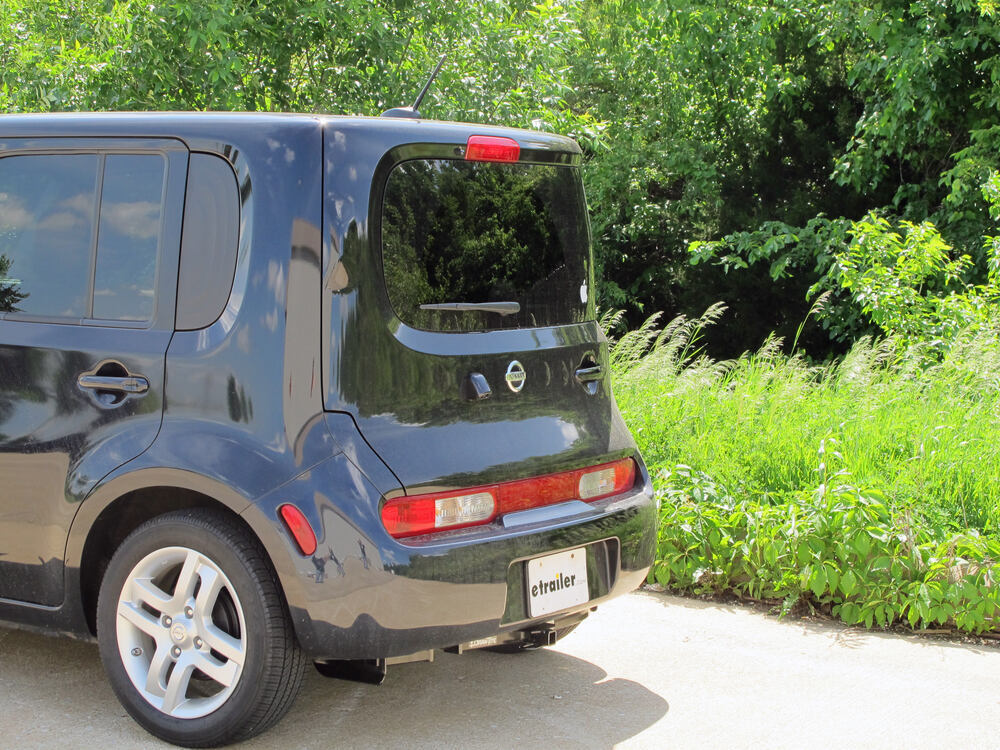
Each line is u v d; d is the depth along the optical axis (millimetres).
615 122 18547
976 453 5500
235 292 3361
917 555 4680
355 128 3377
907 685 4074
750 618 4852
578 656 4367
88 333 3576
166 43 9305
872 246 11078
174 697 3414
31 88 9109
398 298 3354
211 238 3438
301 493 3180
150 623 3453
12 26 9367
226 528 3309
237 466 3248
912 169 15359
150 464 3363
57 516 3564
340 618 3166
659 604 5039
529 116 10758
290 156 3346
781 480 5617
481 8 10633
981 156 13297
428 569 3191
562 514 3584
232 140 3439
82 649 4312
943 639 4598
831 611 4906
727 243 15367
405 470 3240
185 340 3414
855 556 4781
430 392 3355
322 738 3541
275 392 3258
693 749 3504
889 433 5852
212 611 3389
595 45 18500
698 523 5102
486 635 3352
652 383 6598
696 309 17797
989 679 4145
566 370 3750
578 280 3932
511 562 3367
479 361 3469
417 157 3469
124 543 3465
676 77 18141
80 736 3494
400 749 3471
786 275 15250
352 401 3232
